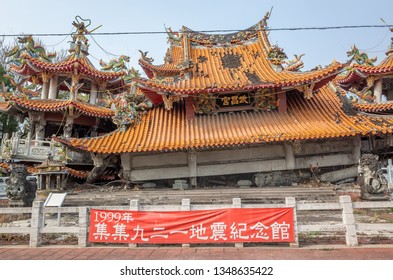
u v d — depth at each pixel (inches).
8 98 964.6
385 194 559.8
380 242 358.9
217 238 347.9
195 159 763.4
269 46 943.0
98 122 1129.4
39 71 1083.9
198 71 903.1
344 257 297.0
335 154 758.5
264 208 352.5
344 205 351.3
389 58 1015.0
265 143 751.7
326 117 767.7
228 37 1026.7
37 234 370.3
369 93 985.5
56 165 676.1
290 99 860.0
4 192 780.6
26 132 1427.2
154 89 776.3
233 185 766.5
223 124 786.2
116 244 370.0
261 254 313.4
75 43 1125.1
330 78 767.1
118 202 629.6
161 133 767.7
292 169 749.9
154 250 339.0
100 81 1181.7
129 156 757.9
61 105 994.7
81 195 656.4
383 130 674.2
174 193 656.4
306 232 406.6
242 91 804.6
